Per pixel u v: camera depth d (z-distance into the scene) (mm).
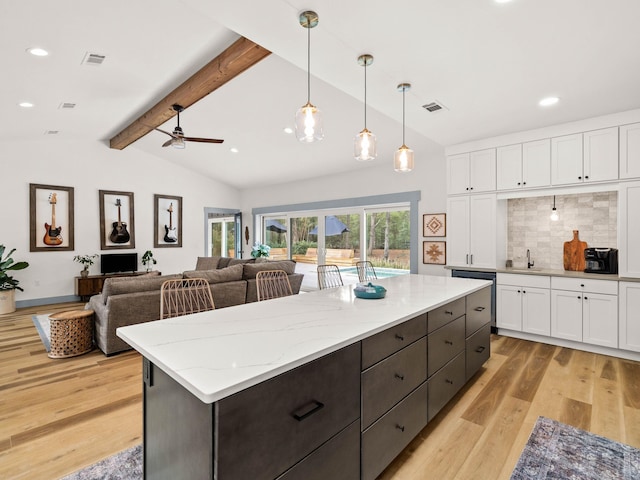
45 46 2795
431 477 1759
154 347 1350
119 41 2936
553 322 3707
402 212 5762
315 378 1285
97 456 1915
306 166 6523
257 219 8492
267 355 1245
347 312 1911
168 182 7645
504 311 4051
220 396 969
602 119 3430
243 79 4035
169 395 1225
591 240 3953
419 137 4777
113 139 6520
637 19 1904
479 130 3895
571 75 2588
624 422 2238
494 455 1928
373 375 1601
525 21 1936
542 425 2213
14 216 5781
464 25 1978
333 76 2631
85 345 3582
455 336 2451
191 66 3662
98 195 6699
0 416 2340
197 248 8117
